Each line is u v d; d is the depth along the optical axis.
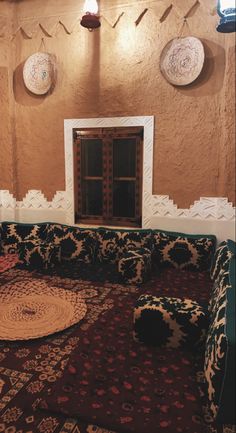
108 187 4.16
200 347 2.12
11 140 4.39
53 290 3.19
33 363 2.09
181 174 3.83
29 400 1.76
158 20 3.68
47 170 4.38
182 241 3.69
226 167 3.60
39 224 4.35
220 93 3.56
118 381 1.82
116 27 3.84
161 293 3.04
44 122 4.29
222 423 1.56
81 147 4.20
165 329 2.15
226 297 2.01
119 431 1.53
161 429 1.51
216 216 3.73
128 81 3.88
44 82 4.16
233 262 2.64
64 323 2.54
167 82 3.73
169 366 1.96
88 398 1.69
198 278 3.43
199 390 1.77
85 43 3.98
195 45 3.54
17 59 4.27
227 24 2.10
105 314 2.67
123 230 3.98
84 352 2.10
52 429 1.56
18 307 2.81
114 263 3.93
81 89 4.08
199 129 3.69
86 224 4.32
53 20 4.07
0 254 4.29
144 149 3.92
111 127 4.03
